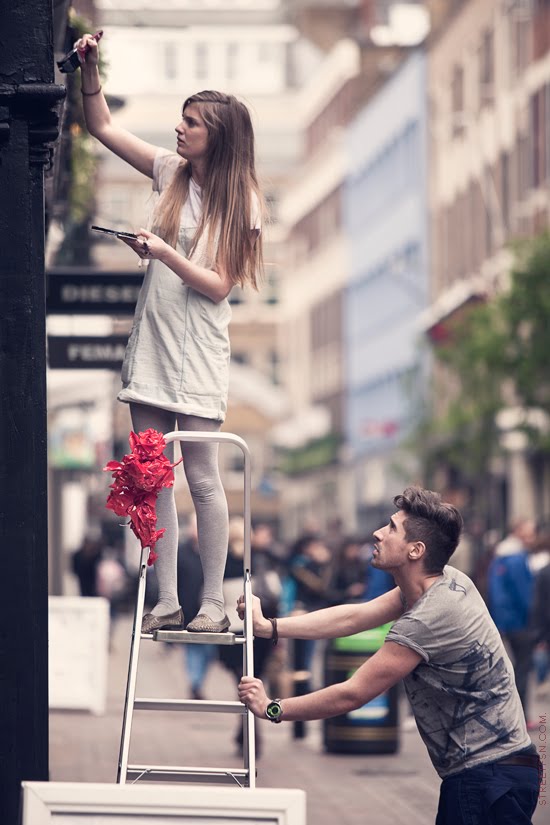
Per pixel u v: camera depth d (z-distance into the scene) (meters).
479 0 78.50
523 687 28.61
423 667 9.77
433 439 69.38
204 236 10.14
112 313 22.77
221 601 10.27
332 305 122.44
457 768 9.78
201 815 8.11
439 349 56.72
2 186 9.78
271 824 8.12
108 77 20.70
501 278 54.53
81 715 29.98
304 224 133.12
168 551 10.20
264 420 133.50
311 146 131.25
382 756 24.81
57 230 24.67
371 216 108.44
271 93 148.00
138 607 9.63
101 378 36.78
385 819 18.38
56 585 50.03
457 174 84.25
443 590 9.81
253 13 151.00
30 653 9.55
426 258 93.19
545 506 63.12
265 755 24.69
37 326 9.73
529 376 48.44
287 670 29.70
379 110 104.81
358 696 9.59
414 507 9.96
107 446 65.00
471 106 80.75
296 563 32.06
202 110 10.19
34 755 9.49
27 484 9.64
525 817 9.69
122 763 9.09
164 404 10.08
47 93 9.73
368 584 28.05
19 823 9.03
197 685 32.22
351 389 116.44
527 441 50.50
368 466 108.94
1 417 9.66
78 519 76.12
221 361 10.25
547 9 66.56
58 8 13.34
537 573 28.89
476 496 69.62
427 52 91.56
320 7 150.50
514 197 71.69
